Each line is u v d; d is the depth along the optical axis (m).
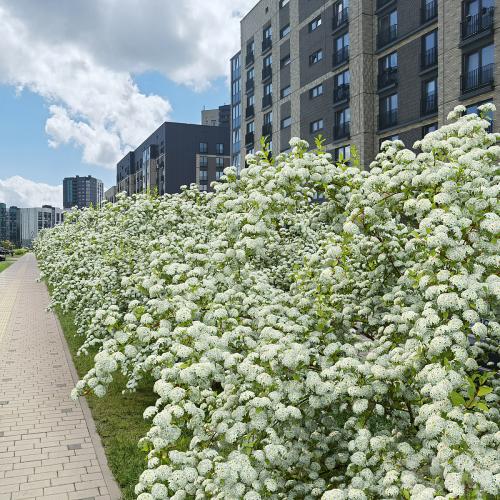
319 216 6.28
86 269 10.75
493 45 16.91
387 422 4.20
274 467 3.70
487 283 3.55
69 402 8.57
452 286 3.50
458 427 2.88
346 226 4.88
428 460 3.46
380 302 5.36
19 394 9.00
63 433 7.25
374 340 5.30
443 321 3.49
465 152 5.08
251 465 3.41
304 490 3.80
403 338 4.58
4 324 15.75
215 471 3.33
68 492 5.65
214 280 5.25
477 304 3.33
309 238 8.67
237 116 45.44
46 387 9.41
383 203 5.17
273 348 3.74
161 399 3.71
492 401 3.99
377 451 3.51
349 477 3.87
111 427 7.39
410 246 4.60
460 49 18.06
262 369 3.71
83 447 6.79
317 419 4.23
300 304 5.00
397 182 4.97
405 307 4.50
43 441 6.98
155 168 74.88
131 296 8.14
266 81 35.19
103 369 4.31
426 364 3.66
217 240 5.78
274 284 8.23
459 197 4.29
